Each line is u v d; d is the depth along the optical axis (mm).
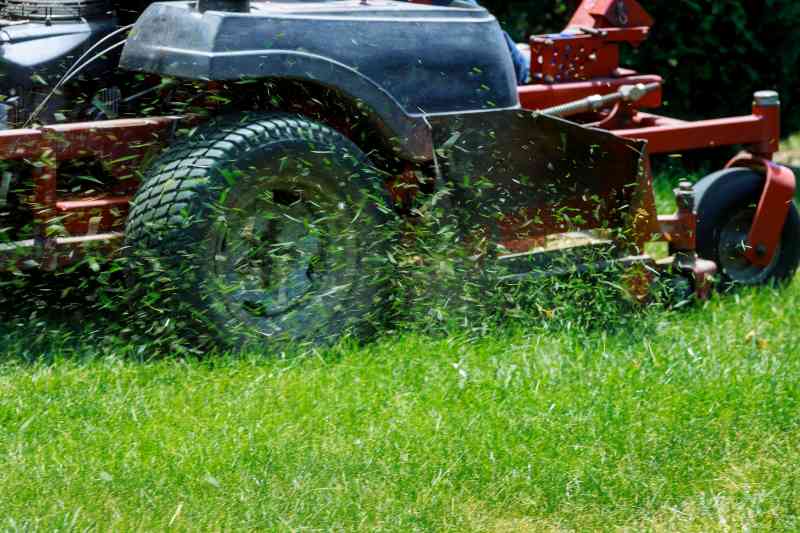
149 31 6152
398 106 6352
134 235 5883
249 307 6121
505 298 6734
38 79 6156
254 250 6137
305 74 6059
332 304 6312
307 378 5645
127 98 6738
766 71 13141
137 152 6176
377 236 6383
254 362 5809
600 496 4684
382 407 5332
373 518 4430
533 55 8312
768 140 8273
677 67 12812
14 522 4156
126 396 5312
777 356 6402
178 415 5133
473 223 6645
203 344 5957
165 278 5805
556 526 4516
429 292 6508
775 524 4559
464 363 5891
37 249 5836
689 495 4789
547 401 5441
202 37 5887
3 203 5902
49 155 5816
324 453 4844
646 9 12508
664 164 12648
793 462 5098
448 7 6789
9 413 5137
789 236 8281
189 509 4398
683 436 5207
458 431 5086
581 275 7016
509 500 4648
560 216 6926
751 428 5387
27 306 6633
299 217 6266
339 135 6242
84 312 6645
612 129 8305
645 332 6777
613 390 5641
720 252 8023
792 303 7676
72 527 4199
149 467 4648
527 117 6676
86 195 6367
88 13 6789
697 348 6477
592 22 8477
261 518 4371
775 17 12766
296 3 6734
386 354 6031
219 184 5848
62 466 4625
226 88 6336
